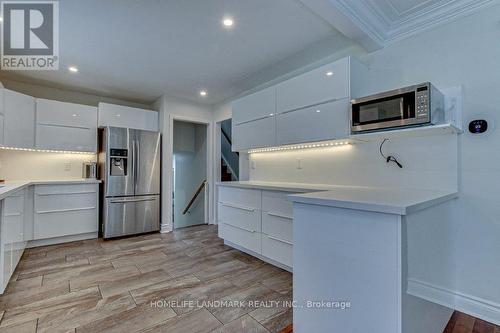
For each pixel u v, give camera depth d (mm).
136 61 2918
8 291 2096
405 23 2113
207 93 4098
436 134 1989
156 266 2670
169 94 4152
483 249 1779
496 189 1737
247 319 1729
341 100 2238
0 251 1945
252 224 2854
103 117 3863
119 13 2043
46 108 3514
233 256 2980
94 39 2445
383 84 2312
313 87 2465
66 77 3391
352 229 1183
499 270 1721
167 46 2584
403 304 1038
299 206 1416
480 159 1799
